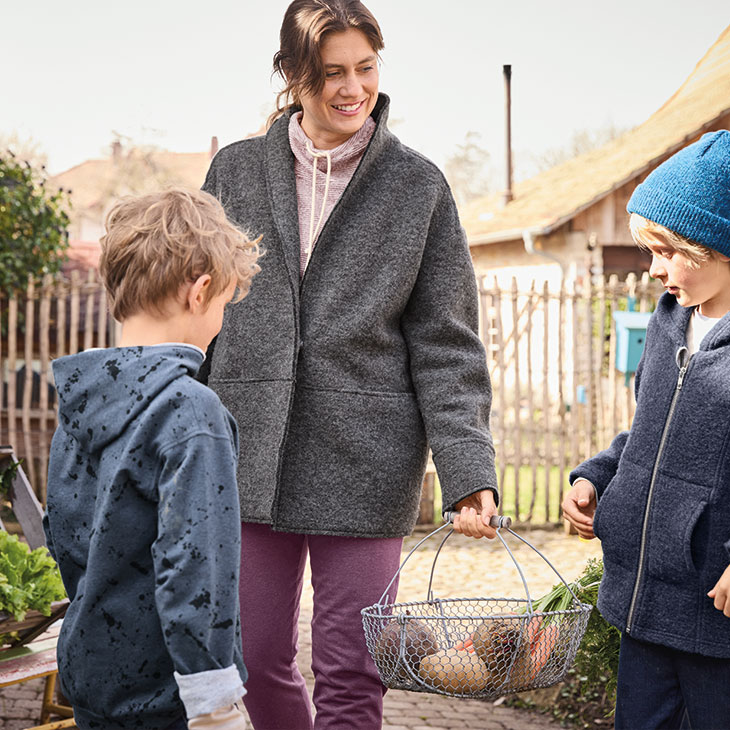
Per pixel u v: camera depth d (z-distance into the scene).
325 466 2.50
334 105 2.50
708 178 2.13
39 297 8.27
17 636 2.89
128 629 1.64
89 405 1.71
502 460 8.74
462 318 2.64
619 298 9.20
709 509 2.07
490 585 6.01
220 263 1.81
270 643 2.59
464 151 24.03
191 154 18.16
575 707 3.84
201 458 1.60
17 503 3.47
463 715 3.87
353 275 2.54
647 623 2.15
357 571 2.50
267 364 2.54
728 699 2.10
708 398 2.09
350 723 2.47
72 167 23.17
